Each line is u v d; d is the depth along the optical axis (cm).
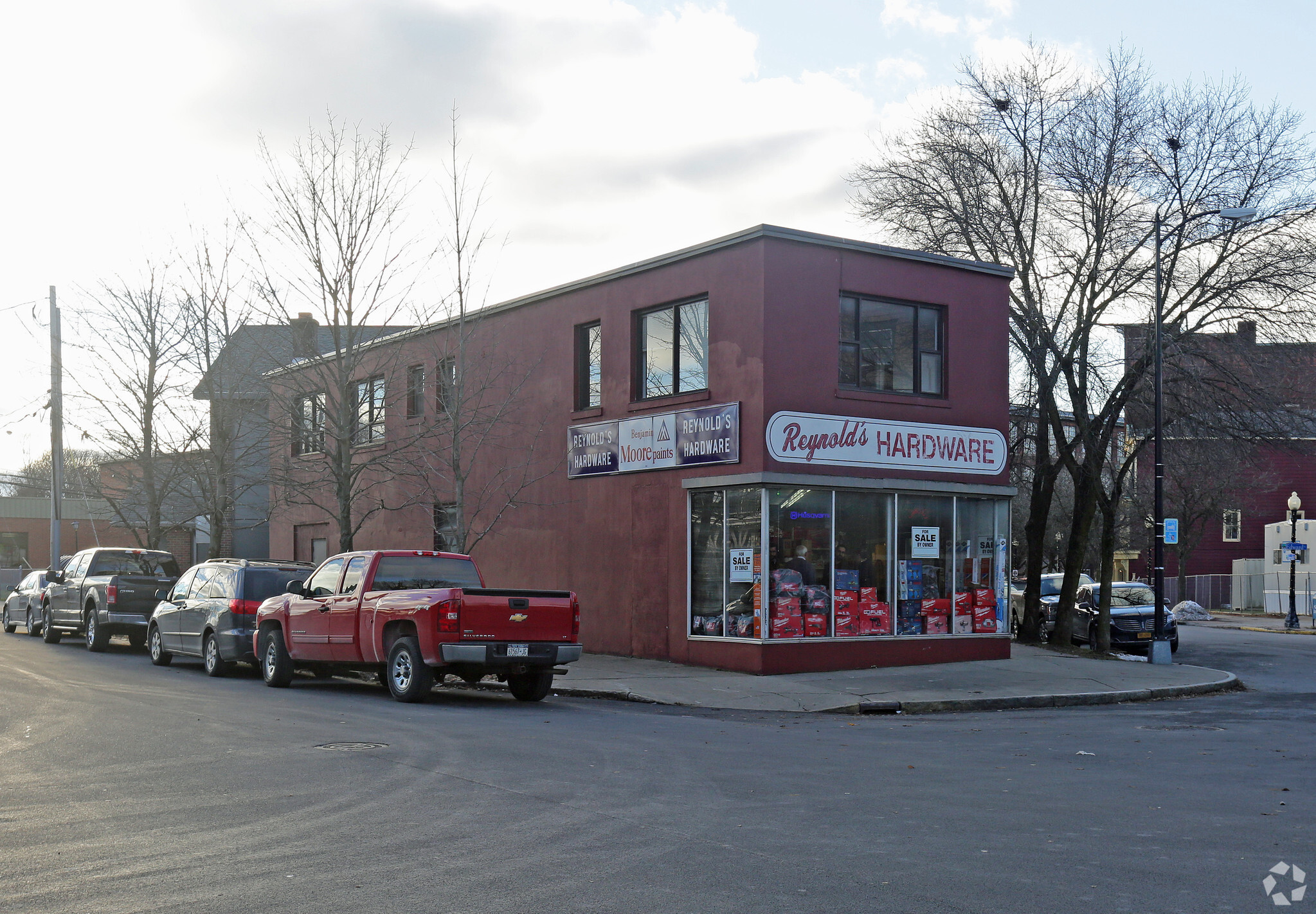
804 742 1268
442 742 1190
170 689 1723
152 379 2994
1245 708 1748
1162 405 2486
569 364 2428
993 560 2238
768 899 621
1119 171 2531
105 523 5431
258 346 2595
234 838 758
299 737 1222
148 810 848
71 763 1052
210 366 2745
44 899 618
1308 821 841
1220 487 4456
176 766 1038
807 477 1997
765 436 1958
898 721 1554
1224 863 705
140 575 2564
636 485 2239
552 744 1189
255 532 4188
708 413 2062
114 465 3847
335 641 1692
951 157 2647
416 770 1015
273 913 594
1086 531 2680
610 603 2289
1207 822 834
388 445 2942
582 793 914
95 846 738
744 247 2022
